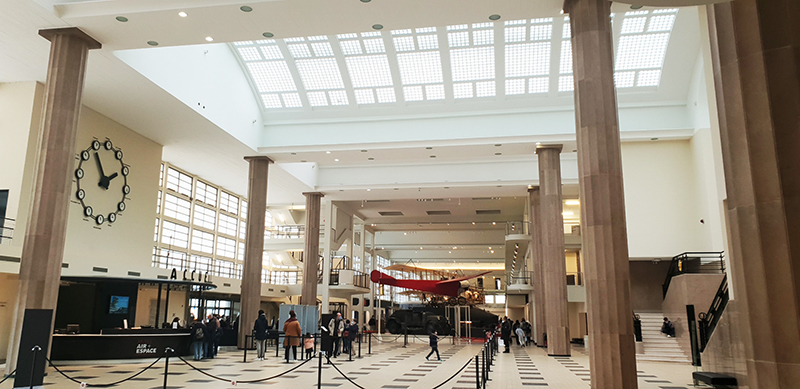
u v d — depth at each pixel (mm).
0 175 17328
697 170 22469
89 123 19516
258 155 24391
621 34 20578
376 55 21594
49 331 10102
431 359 17859
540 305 27734
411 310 37531
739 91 5930
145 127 21422
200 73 19625
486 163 28672
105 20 13688
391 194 31047
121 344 15266
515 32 20094
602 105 11719
